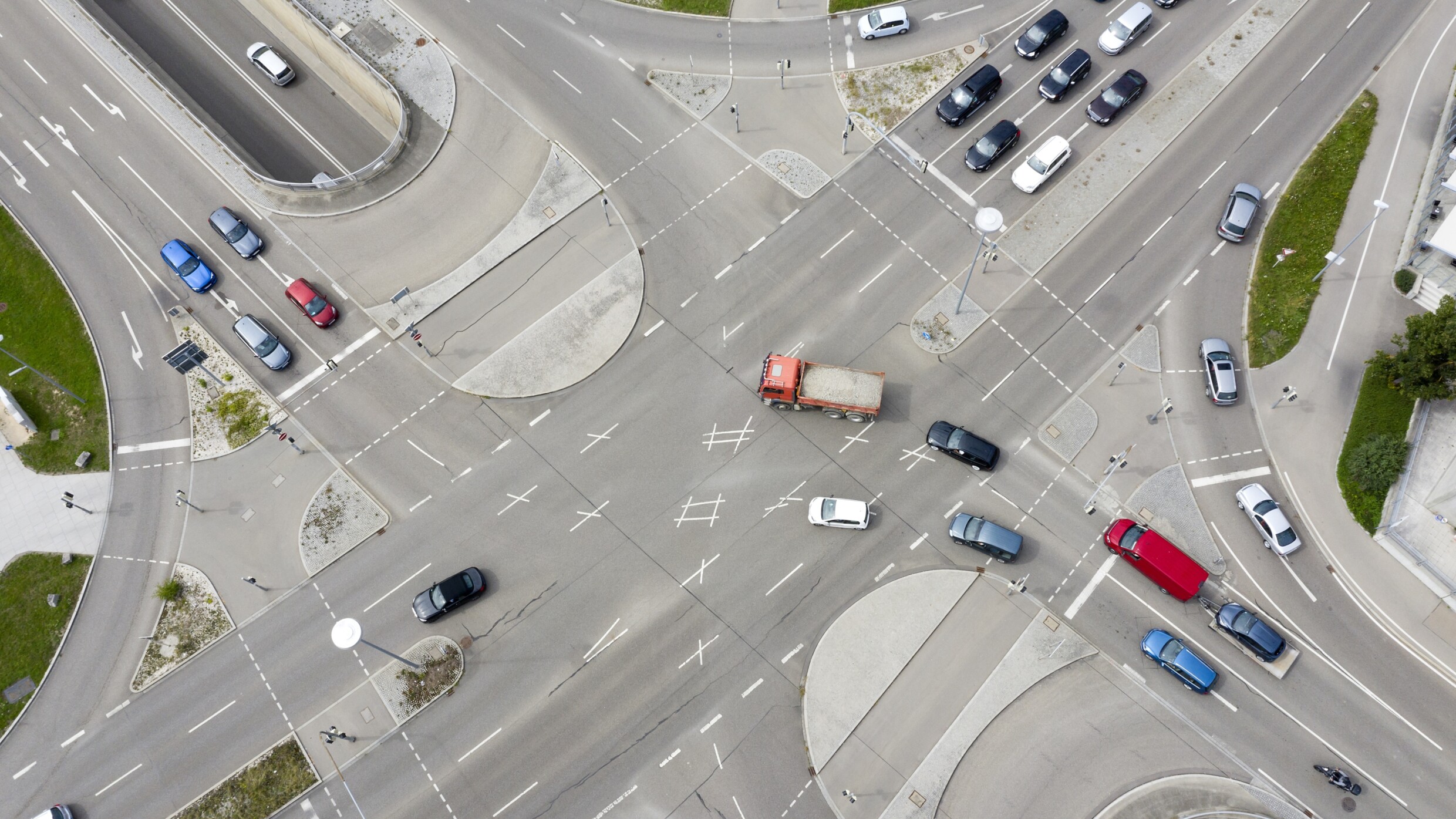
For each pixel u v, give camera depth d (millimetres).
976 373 62531
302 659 57094
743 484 60125
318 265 67562
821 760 53844
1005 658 55656
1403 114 68625
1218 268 64875
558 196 68938
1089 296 64438
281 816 53750
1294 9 73000
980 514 58938
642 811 53188
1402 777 52094
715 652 56312
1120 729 53938
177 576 59562
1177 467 59688
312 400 63719
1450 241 59531
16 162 71375
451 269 67062
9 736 56062
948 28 73750
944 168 68750
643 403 62531
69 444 63438
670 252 66812
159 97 73438
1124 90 69312
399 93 71562
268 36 77938
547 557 58906
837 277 65500
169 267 67750
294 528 60375
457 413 62875
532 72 73375
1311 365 61625
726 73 72938
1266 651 53688
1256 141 68625
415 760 54594
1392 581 56156
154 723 56000
